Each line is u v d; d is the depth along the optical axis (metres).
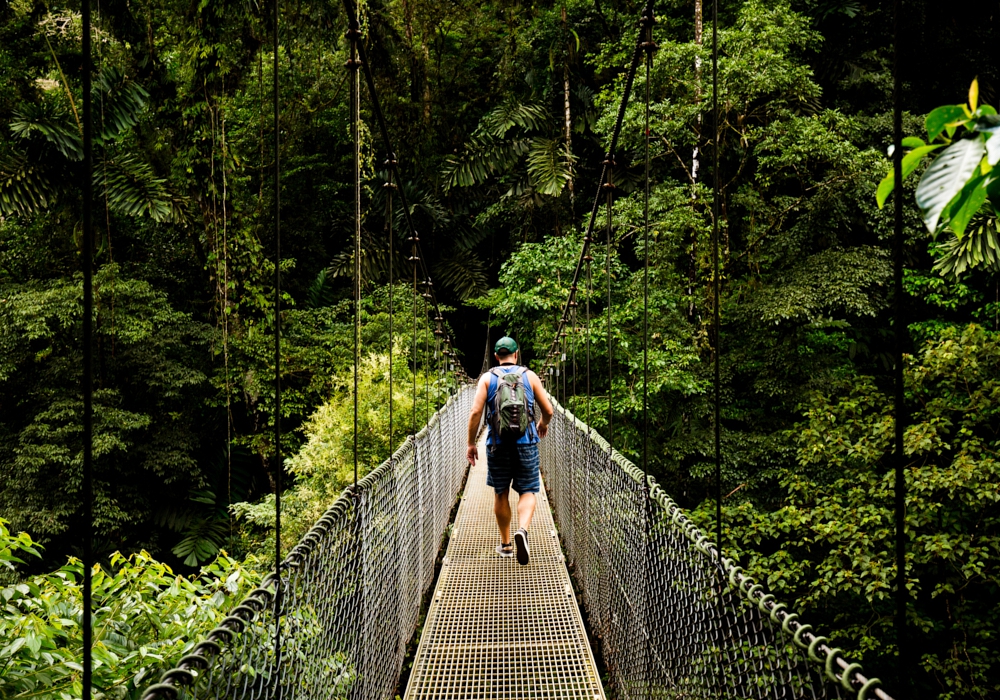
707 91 7.77
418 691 2.12
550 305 10.20
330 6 11.38
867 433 6.02
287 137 13.95
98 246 9.34
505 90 13.71
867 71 9.98
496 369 3.19
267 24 7.70
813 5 9.70
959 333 6.47
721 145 8.55
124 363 9.43
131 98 6.93
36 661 1.45
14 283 9.95
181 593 1.73
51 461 8.30
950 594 5.68
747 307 7.93
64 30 7.37
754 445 7.90
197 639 1.59
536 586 2.94
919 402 6.46
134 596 1.69
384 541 2.04
